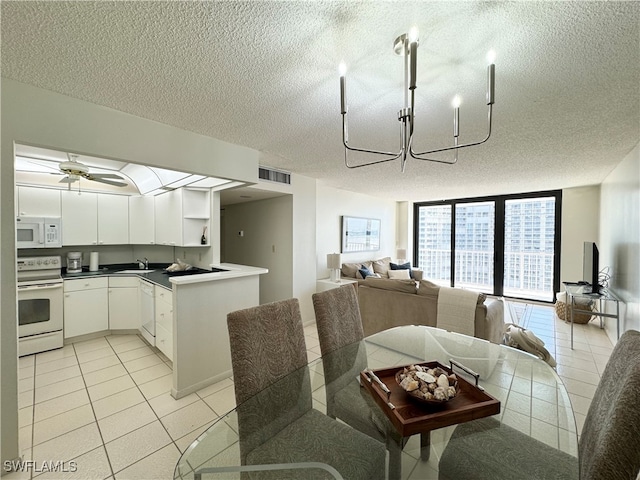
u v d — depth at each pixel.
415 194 6.15
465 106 1.94
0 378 1.59
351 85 1.70
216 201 3.80
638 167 2.65
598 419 1.04
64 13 1.12
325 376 1.74
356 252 5.99
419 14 1.14
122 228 4.15
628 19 1.14
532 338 3.07
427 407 1.20
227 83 1.69
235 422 1.33
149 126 2.21
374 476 1.10
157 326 3.07
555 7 1.09
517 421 1.44
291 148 2.93
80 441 1.85
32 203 3.46
